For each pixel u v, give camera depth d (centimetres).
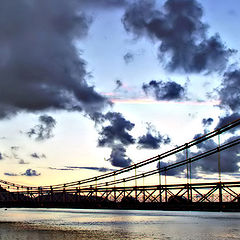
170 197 4972
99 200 6084
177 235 5262
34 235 5212
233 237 5044
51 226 6888
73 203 6725
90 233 5475
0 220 8950
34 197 8125
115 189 5788
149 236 5119
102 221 8619
